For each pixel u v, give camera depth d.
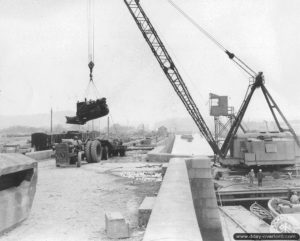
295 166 24.62
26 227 7.27
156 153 26.34
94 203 10.09
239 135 25.77
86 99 27.09
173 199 5.54
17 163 7.12
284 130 25.19
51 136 34.09
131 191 12.43
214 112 29.22
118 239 6.46
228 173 24.95
